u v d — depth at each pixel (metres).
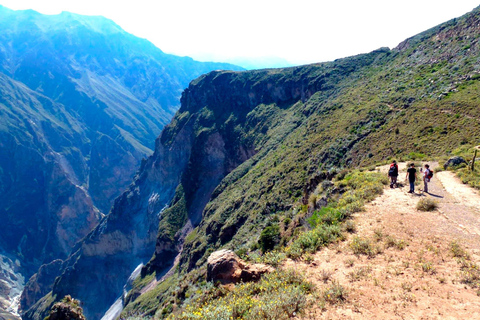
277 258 12.70
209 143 105.75
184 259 68.56
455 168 21.59
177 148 120.62
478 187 16.98
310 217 18.78
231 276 12.25
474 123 31.55
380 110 48.28
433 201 14.73
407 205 15.48
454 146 29.33
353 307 8.45
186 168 108.31
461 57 48.81
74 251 142.38
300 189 43.91
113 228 123.06
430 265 9.90
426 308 7.98
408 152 33.06
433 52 57.88
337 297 8.98
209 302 11.22
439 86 44.66
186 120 124.81
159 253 90.31
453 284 8.85
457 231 12.12
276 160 63.06
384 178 20.23
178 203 102.38
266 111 98.69
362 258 11.20
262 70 112.81
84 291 114.00
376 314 8.04
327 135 52.34
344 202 17.31
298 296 8.99
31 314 110.38
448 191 17.00
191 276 25.20
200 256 58.59
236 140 100.44
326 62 95.56
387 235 12.45
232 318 8.87
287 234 21.11
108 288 113.94
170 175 121.06
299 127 72.00
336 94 72.69
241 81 112.88
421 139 34.06
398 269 10.01
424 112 39.66
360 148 41.25
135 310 59.41
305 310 8.64
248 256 14.95
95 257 120.12
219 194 79.12
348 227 13.72
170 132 128.75
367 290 9.16
